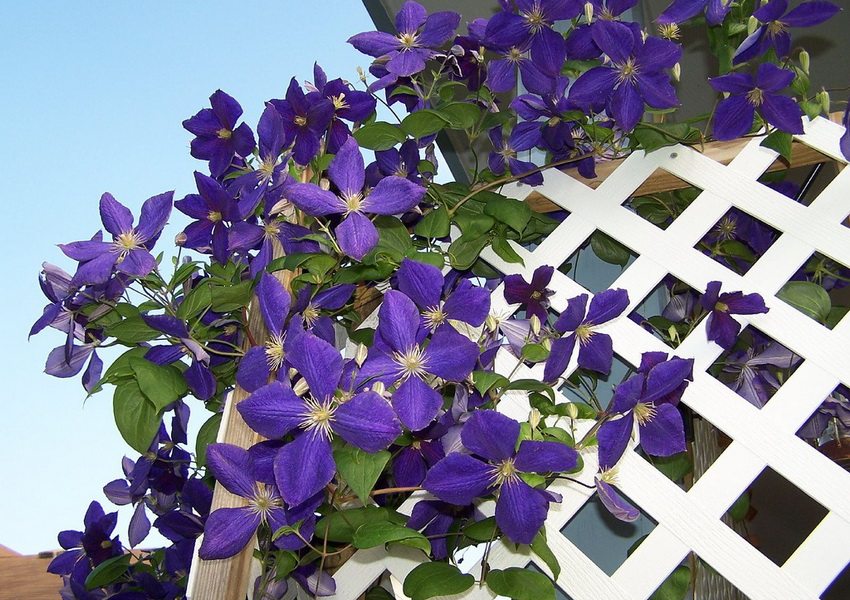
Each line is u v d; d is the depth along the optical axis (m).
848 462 0.91
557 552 0.76
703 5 0.97
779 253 0.87
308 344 0.63
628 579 0.74
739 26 0.96
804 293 0.86
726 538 0.74
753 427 0.78
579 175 0.98
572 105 0.95
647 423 0.75
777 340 0.82
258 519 0.71
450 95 1.01
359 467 0.64
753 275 0.87
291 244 0.84
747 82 0.86
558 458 0.66
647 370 0.77
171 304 0.84
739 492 0.76
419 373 0.68
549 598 0.70
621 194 0.95
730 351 0.95
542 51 0.93
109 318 0.85
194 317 0.84
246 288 0.81
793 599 0.71
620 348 0.86
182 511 0.87
